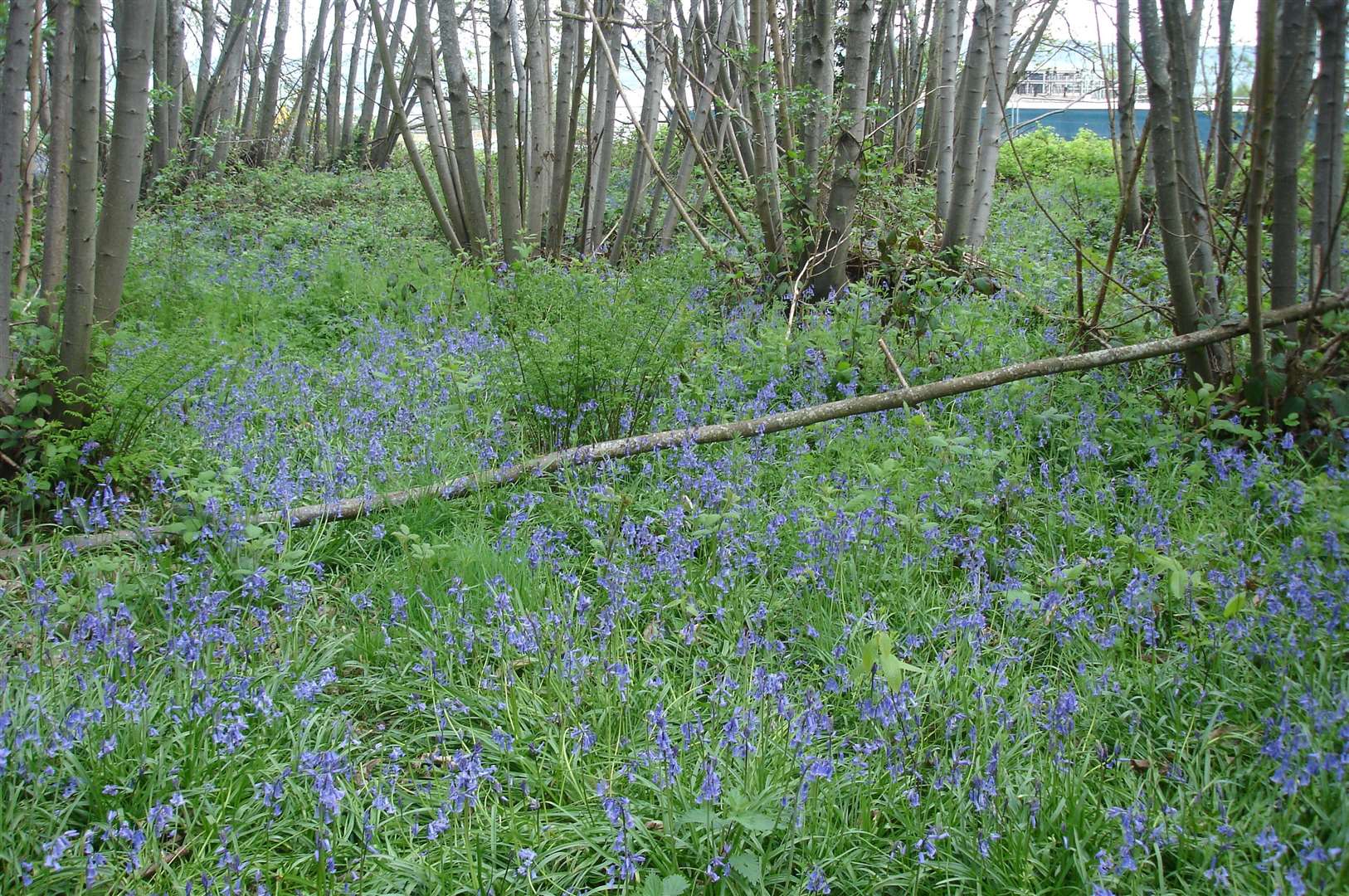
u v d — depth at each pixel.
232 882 2.89
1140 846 3.14
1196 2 9.17
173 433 6.27
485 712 3.96
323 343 8.87
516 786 3.56
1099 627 4.34
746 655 4.12
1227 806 3.27
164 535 4.97
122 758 3.51
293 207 17.78
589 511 5.37
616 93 12.28
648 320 6.79
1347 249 6.94
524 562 4.79
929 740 3.81
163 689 3.92
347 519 5.34
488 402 6.61
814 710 3.45
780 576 4.84
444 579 4.69
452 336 8.05
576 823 3.35
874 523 4.93
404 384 7.16
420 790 3.54
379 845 3.30
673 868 3.15
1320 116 6.18
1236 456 5.43
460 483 5.53
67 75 5.90
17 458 5.61
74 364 5.75
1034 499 5.33
